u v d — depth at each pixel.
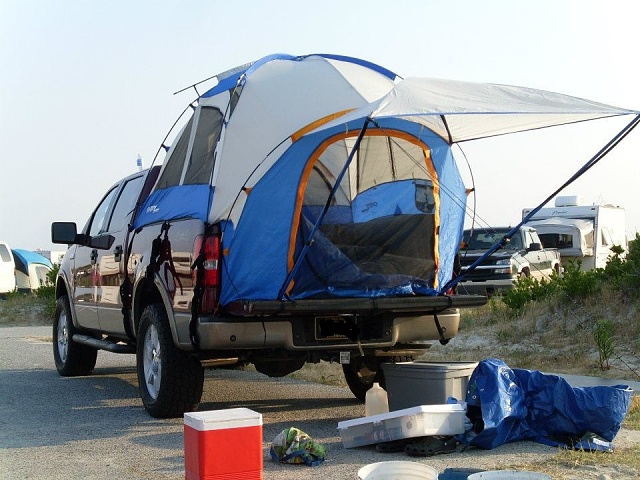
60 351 10.48
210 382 9.66
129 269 7.91
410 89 6.00
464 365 6.46
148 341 7.37
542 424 5.93
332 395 8.65
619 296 11.67
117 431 6.72
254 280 6.44
